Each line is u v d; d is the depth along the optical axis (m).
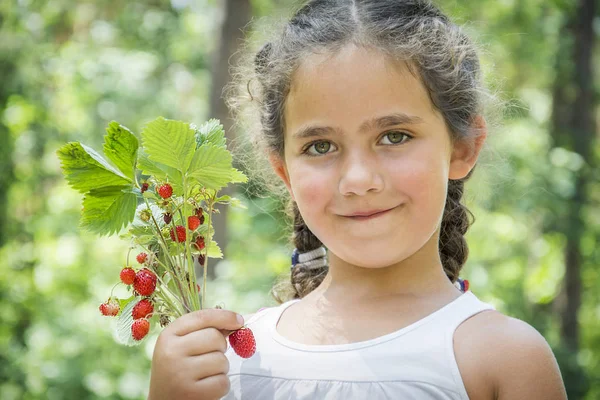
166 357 1.55
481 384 1.50
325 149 1.61
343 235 1.59
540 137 8.78
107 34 10.16
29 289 7.90
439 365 1.52
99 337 7.14
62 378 6.91
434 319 1.59
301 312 1.75
